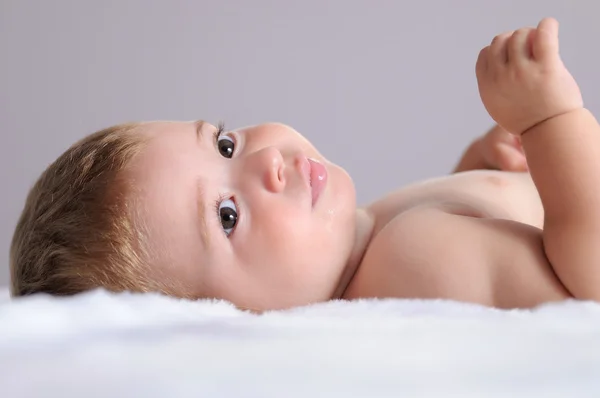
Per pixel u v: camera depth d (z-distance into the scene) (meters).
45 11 1.24
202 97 1.25
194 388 0.37
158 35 1.25
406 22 1.23
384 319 0.50
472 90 1.22
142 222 0.64
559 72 0.62
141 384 0.38
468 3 1.21
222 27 1.25
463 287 0.63
